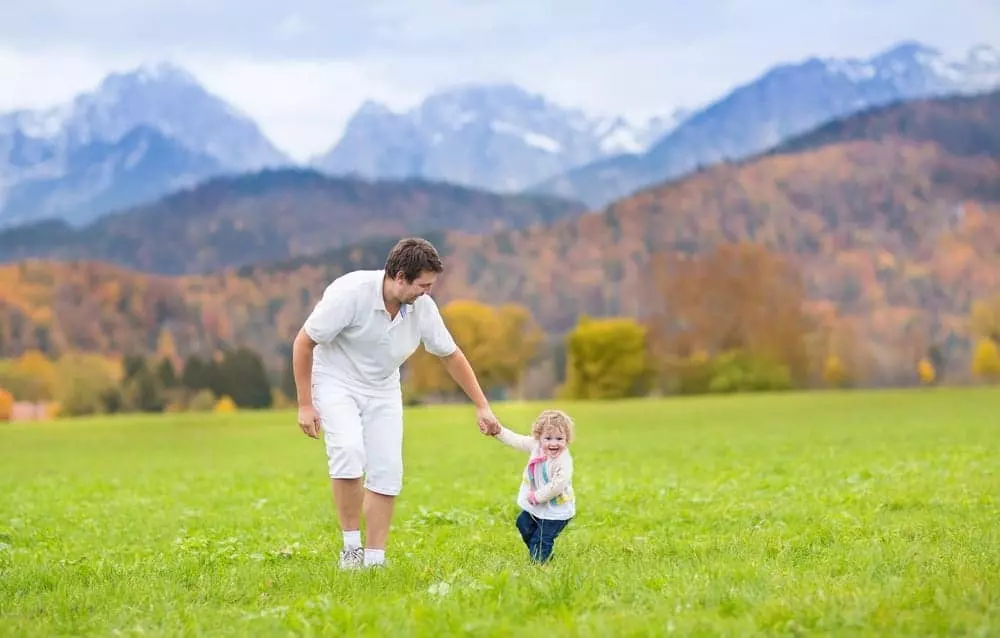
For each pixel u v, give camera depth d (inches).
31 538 502.0
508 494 637.9
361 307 338.6
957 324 4532.5
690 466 841.5
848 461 805.2
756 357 4018.2
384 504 354.6
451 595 278.8
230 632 251.1
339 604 265.9
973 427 1253.7
